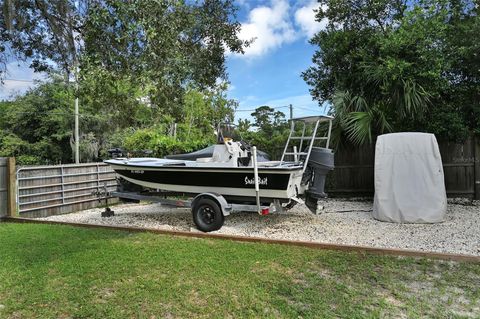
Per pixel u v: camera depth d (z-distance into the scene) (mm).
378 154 6988
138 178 7469
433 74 7664
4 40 7594
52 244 5207
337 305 3152
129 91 7234
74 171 9320
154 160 7891
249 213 7867
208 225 6328
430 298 3297
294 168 6090
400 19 8938
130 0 5152
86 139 25078
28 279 3818
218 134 6789
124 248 4875
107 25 5281
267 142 10453
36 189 8391
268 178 6172
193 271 3957
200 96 21359
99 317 2988
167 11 5688
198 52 7742
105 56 5598
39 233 5980
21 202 8023
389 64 7707
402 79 7941
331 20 10648
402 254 4477
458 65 8469
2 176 7609
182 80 6148
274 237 5887
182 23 6395
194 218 6445
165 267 4094
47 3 6598
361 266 4117
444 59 7957
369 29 9734
